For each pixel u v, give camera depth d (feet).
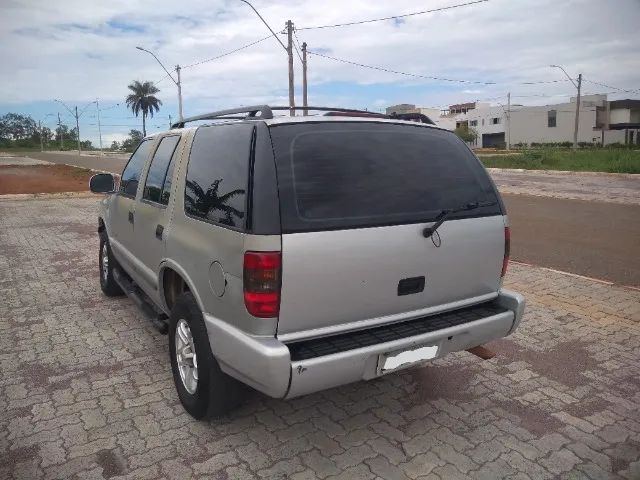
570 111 249.75
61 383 12.51
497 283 11.18
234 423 10.79
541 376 13.01
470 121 304.91
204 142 10.85
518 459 9.72
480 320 10.33
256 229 8.29
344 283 8.84
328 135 9.49
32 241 29.94
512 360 13.92
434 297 10.10
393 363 9.30
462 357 14.10
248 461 9.55
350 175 9.26
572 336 15.53
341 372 8.64
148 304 14.15
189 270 10.30
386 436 10.41
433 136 10.92
